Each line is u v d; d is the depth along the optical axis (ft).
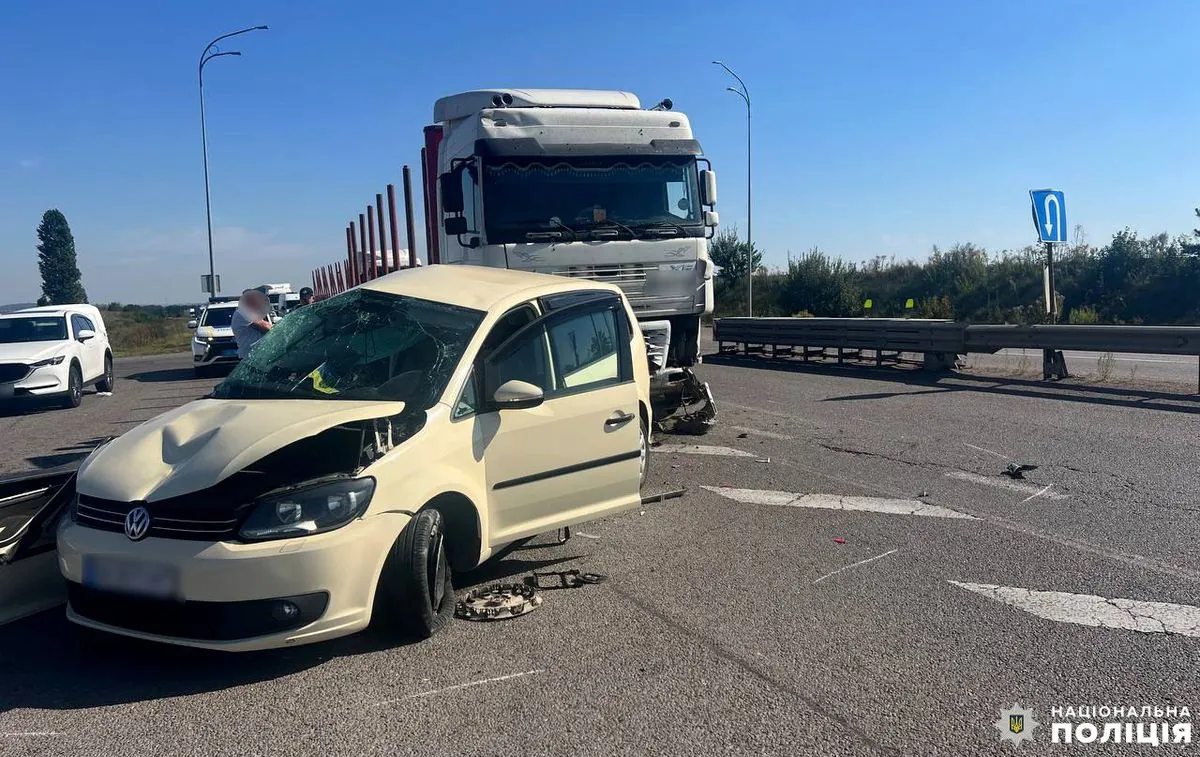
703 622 15.57
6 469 31.73
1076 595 16.55
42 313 53.42
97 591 13.41
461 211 32.91
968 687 13.05
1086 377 45.19
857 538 20.26
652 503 23.72
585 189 32.32
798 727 11.94
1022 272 102.12
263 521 12.96
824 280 119.44
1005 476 25.59
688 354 34.35
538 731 11.87
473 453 15.85
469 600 16.58
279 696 12.95
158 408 49.11
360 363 17.07
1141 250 92.27
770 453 29.60
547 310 18.69
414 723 12.12
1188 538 19.70
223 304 77.97
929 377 48.29
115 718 12.35
